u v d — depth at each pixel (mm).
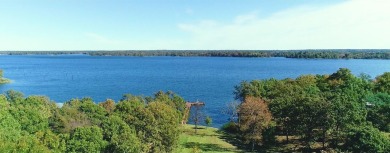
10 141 36844
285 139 63688
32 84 185750
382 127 60688
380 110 61812
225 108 106562
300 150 57312
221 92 151625
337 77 93938
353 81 84750
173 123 50875
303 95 62438
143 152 44469
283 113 59875
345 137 51531
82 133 40594
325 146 56438
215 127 84312
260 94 81688
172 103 71750
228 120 92875
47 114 56938
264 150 58875
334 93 67250
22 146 34281
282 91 79375
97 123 51500
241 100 89938
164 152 48562
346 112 53344
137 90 162625
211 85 179875
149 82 196750
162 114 50094
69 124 49375
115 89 166625
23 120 48000
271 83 88562
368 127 45625
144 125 47844
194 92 152500
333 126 53781
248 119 58969
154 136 47625
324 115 53812
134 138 42688
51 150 36875
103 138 44125
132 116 48406
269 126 60625
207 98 134250
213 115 100500
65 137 40938
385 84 87625
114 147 41375
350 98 61438
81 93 153500
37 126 48906
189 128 76312
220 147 60469
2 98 56812
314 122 54938
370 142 42469
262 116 58812
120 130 44594
